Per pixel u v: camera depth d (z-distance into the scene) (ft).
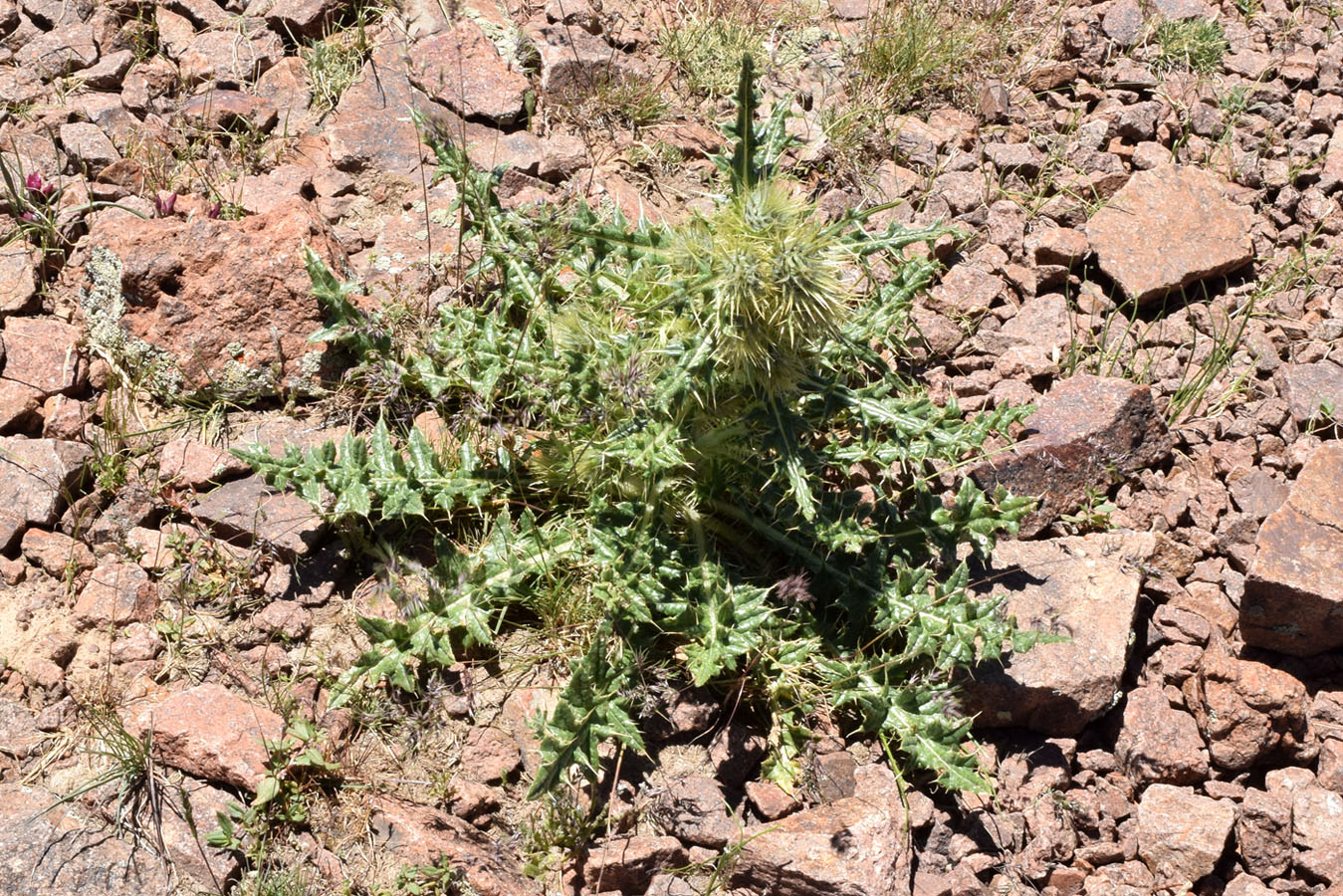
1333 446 3.87
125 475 3.61
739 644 3.34
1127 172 4.61
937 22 4.84
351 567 3.56
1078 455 3.89
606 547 3.44
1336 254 4.50
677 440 3.34
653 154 4.39
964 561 3.55
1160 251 4.35
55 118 4.12
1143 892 3.44
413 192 4.17
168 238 3.75
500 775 3.35
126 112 4.18
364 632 3.46
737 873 3.31
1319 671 3.75
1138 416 3.96
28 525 3.51
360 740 3.35
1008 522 3.60
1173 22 5.00
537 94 4.46
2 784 3.23
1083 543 3.82
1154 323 4.31
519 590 3.50
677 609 3.38
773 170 3.53
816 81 4.66
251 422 3.74
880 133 4.55
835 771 3.41
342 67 4.37
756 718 3.49
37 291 3.81
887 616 3.51
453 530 3.62
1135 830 3.52
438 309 3.83
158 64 4.31
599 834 3.31
